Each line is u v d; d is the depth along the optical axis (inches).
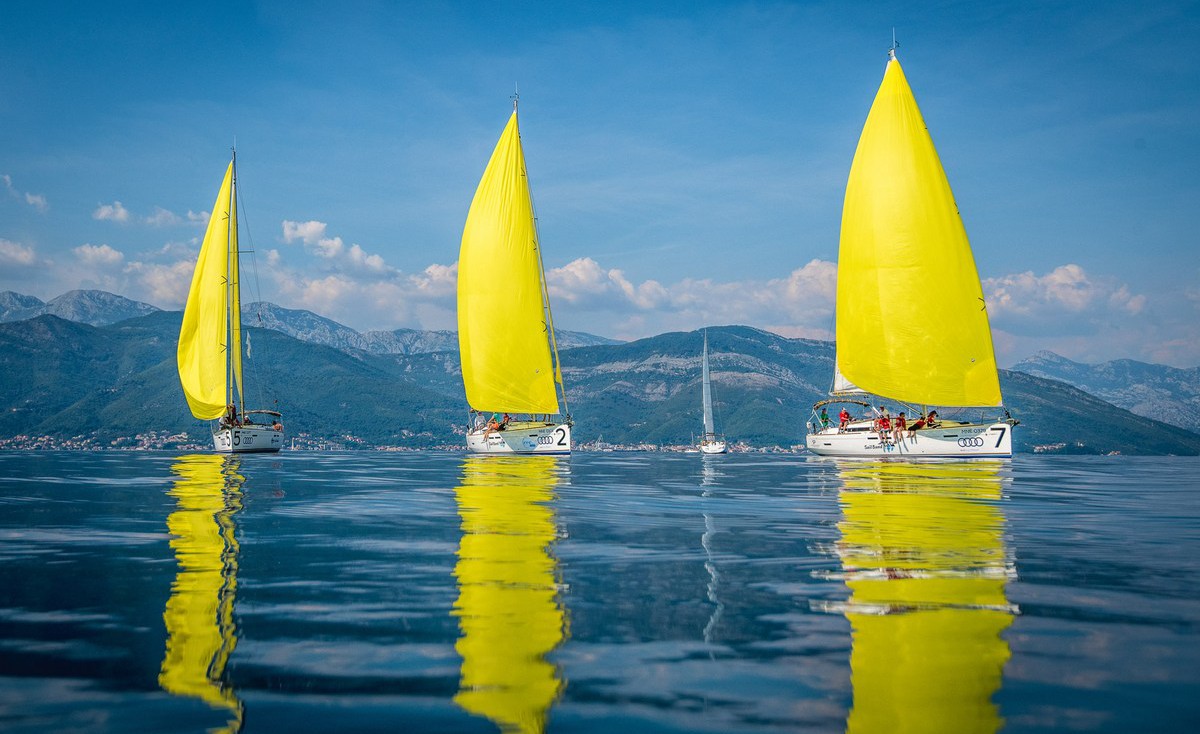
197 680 265.3
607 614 348.2
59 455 2395.4
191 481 1146.0
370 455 2630.4
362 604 368.2
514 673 271.9
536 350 2132.1
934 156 1774.1
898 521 671.8
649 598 378.0
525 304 2122.3
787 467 1659.7
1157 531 607.5
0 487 1024.9
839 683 259.1
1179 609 350.6
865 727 223.3
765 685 258.5
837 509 772.0
